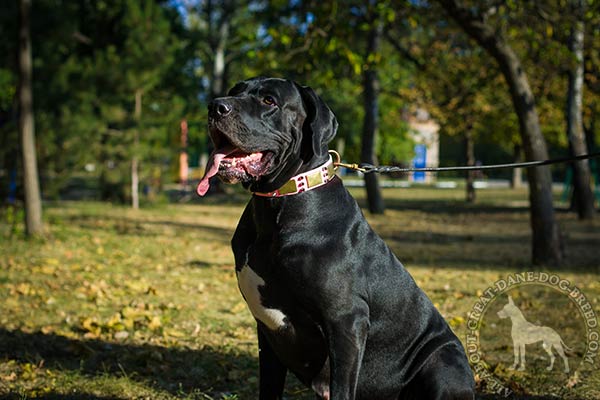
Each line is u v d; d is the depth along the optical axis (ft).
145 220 52.19
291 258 10.79
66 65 55.67
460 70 69.21
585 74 62.64
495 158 169.07
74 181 104.37
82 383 15.42
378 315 11.43
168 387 15.48
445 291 26.30
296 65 33.45
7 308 21.98
